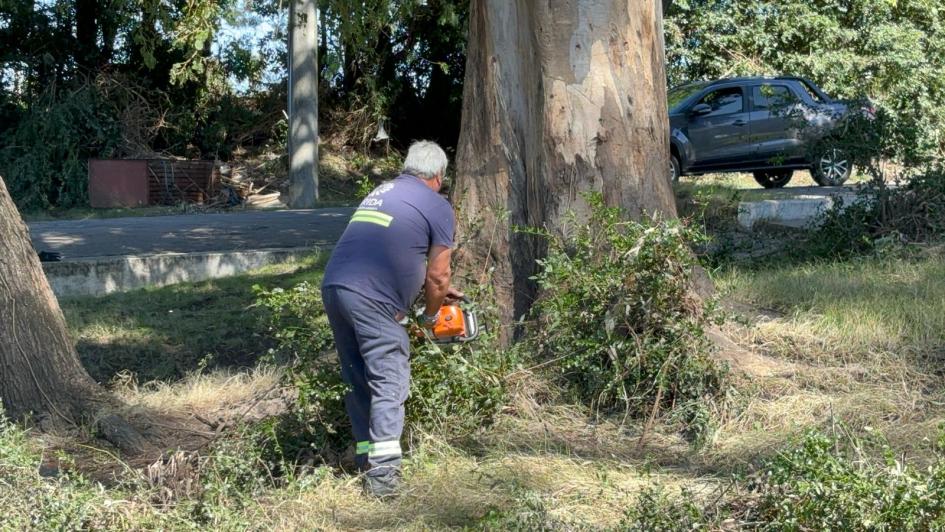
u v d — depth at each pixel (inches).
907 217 366.6
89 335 352.2
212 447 206.4
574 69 264.4
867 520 144.0
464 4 1012.5
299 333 224.5
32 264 249.1
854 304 276.2
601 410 231.9
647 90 269.1
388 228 195.3
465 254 271.3
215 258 457.1
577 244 243.6
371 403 196.7
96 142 976.3
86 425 241.0
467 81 283.9
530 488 183.6
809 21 1018.7
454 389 219.9
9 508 165.9
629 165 264.8
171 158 1007.0
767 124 629.3
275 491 191.8
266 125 1115.9
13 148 944.9
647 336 227.1
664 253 225.3
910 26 1071.6
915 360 241.1
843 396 224.8
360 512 182.7
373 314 194.2
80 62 1040.8
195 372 305.0
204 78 1069.8
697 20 1029.2
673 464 203.5
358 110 1099.3
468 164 279.9
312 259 459.2
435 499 185.2
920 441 193.8
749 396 226.4
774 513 158.1
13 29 1007.0
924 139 393.1
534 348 243.6
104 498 173.3
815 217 399.5
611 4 264.1
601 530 164.1
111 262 439.2
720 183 706.2
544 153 267.1
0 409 204.2
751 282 313.7
